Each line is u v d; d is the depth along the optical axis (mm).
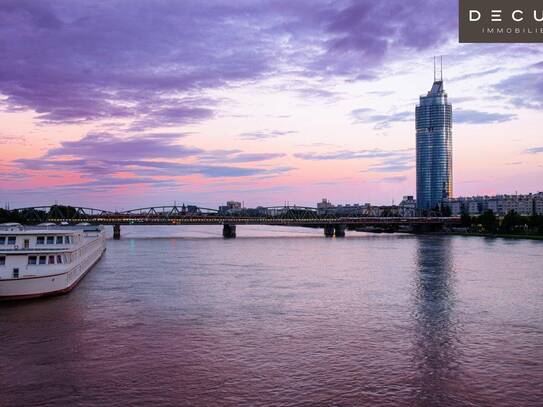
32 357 51969
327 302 80625
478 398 42938
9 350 54188
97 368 48875
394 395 43344
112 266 133250
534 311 74438
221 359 51719
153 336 59812
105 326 64125
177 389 44156
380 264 140125
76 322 65875
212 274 115875
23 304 75938
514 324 66562
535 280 106375
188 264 139750
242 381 45969
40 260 80688
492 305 78688
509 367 50000
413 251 189500
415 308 76250
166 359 51625
